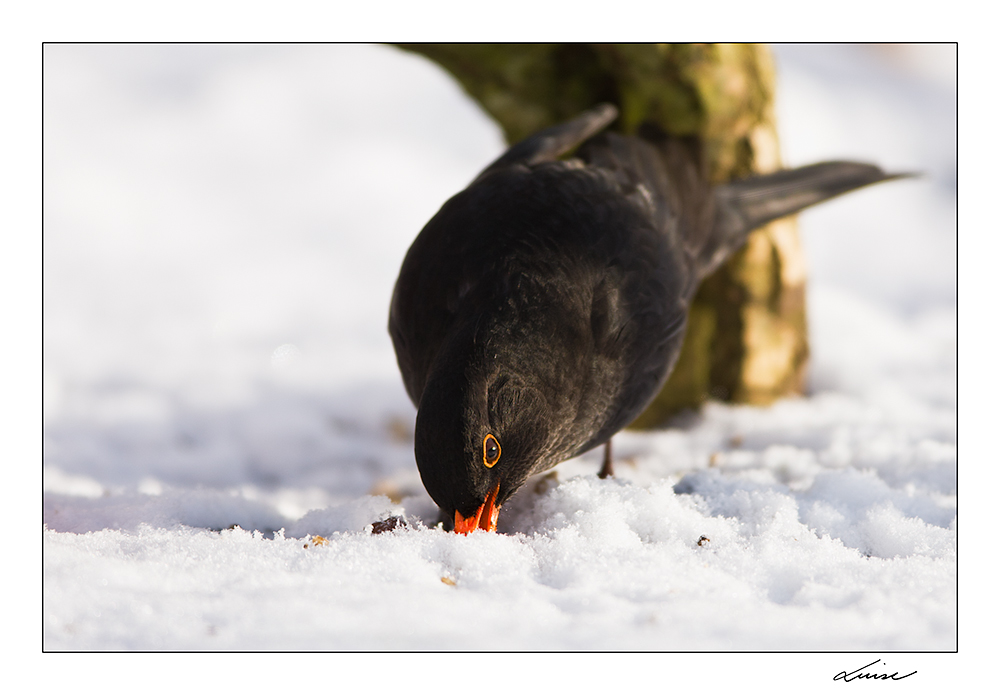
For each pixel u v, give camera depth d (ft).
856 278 63.26
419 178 71.67
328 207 69.05
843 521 26.48
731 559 23.08
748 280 43.65
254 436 45.16
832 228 67.21
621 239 31.32
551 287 28.40
